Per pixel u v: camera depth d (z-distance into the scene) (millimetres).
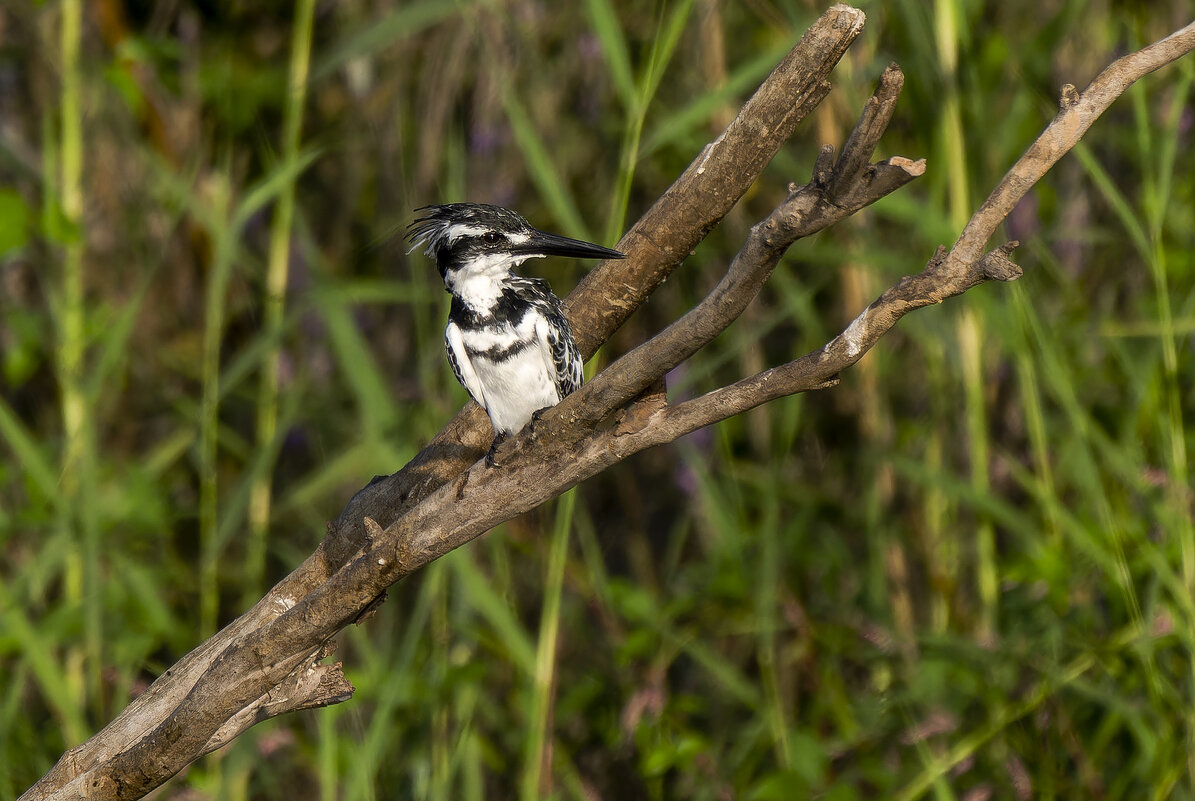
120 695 8055
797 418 9008
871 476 9234
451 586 8906
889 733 8617
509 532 9477
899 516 9969
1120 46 10469
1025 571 7824
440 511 4332
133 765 4582
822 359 3775
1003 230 8734
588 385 4078
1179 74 9234
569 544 11078
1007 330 7762
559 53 11430
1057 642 7961
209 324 8023
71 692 8125
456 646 9094
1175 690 7992
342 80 12016
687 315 3881
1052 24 8969
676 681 10172
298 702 4828
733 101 10297
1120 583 7535
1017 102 9055
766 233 3674
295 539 10609
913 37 8023
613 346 11172
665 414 4086
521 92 10773
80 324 9195
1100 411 9328
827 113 9508
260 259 11383
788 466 10633
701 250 9852
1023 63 9016
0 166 11055
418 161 10570
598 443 4184
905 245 10125
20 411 11102
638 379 3973
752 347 10219
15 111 11766
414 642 7254
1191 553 7430
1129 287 9977
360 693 7672
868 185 3510
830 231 9758
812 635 8930
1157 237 7457
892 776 8102
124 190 11562
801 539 9594
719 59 9828
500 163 10766
